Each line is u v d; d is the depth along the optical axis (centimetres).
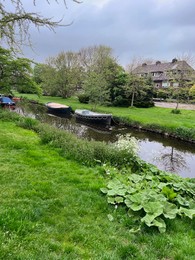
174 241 332
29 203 397
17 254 265
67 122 2100
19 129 1141
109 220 380
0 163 598
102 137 1575
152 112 2597
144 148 1357
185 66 2678
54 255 275
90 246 306
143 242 329
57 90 4078
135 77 2980
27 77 1812
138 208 395
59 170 594
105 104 2952
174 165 1091
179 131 1628
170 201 463
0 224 315
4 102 2422
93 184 517
